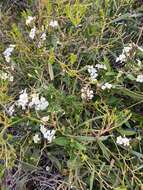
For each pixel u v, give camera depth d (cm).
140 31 31
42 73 29
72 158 27
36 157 28
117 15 32
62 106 29
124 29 32
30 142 28
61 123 28
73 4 32
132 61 29
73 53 29
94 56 30
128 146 28
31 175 29
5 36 32
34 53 30
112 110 28
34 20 31
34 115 28
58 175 28
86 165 28
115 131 29
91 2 32
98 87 29
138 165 28
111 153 28
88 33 31
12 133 30
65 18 31
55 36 30
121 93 30
